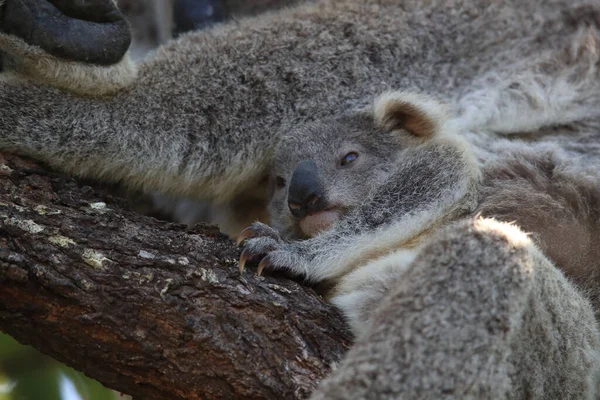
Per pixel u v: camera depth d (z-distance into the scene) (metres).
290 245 8.00
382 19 9.85
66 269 6.62
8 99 8.25
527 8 10.07
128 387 6.75
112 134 8.65
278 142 9.33
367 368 5.92
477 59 9.81
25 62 8.27
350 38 9.66
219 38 9.54
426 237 8.39
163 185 9.17
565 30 9.95
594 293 8.10
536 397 6.47
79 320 6.56
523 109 9.56
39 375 9.70
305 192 8.80
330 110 9.43
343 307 7.38
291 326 6.89
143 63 9.22
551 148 9.31
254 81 9.27
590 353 7.12
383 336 6.07
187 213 10.07
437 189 8.51
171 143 8.94
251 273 7.34
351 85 9.52
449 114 9.33
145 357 6.61
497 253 6.40
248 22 9.94
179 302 6.71
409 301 6.23
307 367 6.70
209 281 6.89
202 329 6.65
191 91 9.09
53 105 8.41
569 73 9.70
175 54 9.31
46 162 8.45
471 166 8.69
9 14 7.88
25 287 6.52
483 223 6.66
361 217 8.48
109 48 8.30
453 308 6.15
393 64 9.69
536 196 8.66
